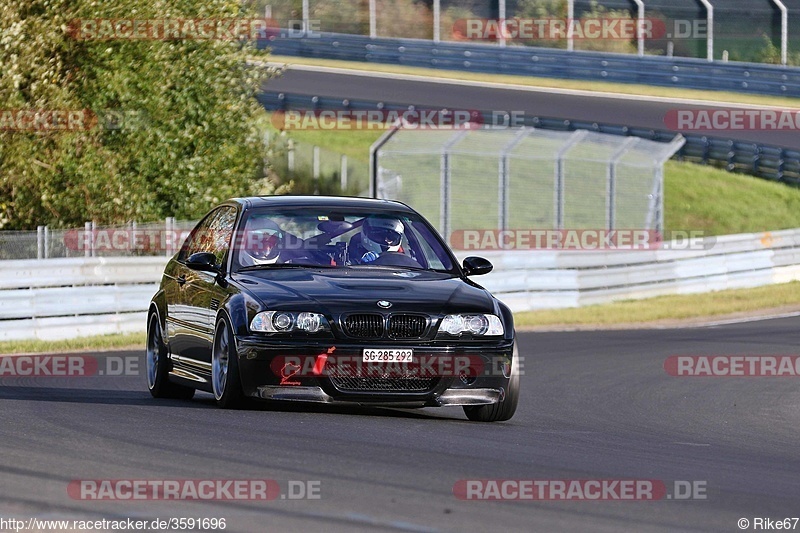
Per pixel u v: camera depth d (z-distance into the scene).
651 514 19.66
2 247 68.44
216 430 27.11
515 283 79.19
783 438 32.69
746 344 62.03
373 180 101.25
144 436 26.08
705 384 46.44
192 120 87.88
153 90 85.25
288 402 33.16
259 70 92.12
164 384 36.47
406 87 149.25
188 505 19.09
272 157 120.12
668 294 90.19
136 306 62.97
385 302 30.30
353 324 29.97
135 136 85.56
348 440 26.25
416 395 30.06
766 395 43.62
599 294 83.88
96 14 83.31
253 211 34.09
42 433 26.52
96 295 61.09
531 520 18.72
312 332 29.81
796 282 100.56
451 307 30.69
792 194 135.50
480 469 23.20
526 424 32.59
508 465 23.91
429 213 113.06
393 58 165.38
